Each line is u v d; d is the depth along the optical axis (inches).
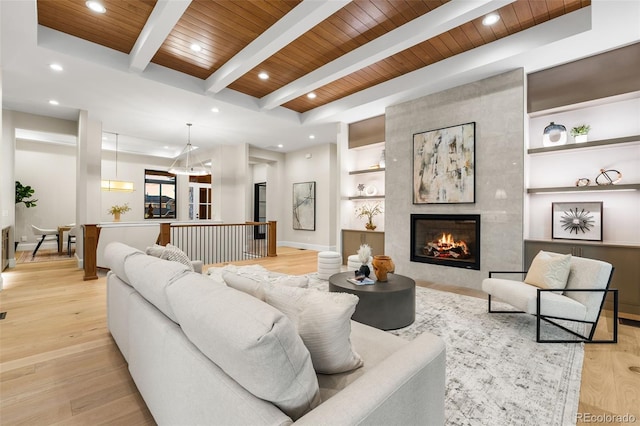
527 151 151.6
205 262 256.5
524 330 108.7
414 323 115.3
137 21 125.3
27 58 137.0
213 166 325.4
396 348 57.9
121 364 84.8
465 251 169.8
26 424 61.1
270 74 174.2
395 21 127.0
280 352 33.0
